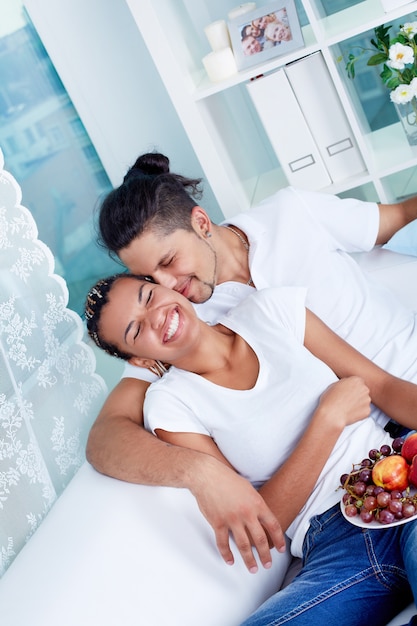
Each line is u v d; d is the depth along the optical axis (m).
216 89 2.42
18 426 1.68
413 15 2.59
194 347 1.72
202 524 1.58
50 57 2.72
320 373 1.70
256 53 2.45
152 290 1.72
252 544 1.60
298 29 2.40
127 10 2.79
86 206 2.76
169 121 2.91
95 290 1.75
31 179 2.57
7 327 1.74
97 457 1.66
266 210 2.01
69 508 1.60
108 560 1.46
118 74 2.83
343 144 2.48
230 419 1.69
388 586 1.47
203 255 1.89
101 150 2.87
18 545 1.63
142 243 1.83
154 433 1.70
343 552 1.51
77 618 1.37
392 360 1.84
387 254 2.07
